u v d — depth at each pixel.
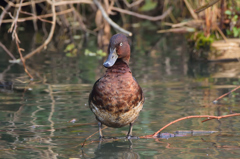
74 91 9.12
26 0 20.09
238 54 12.73
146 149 5.72
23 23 21.42
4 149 5.67
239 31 13.14
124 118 6.09
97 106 6.06
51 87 9.52
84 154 5.53
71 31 19.59
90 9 22.02
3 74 11.03
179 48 15.08
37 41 16.98
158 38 17.44
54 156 5.42
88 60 13.12
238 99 8.36
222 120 7.05
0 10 20.33
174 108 7.80
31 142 6.00
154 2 20.95
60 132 6.50
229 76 10.48
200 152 5.52
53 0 12.46
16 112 7.56
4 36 18.42
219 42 12.85
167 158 5.32
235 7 13.57
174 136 6.29
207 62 12.56
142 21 22.38
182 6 20.09
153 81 10.03
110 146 5.89
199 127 6.70
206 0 13.02
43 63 12.65
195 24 15.10
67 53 14.51
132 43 16.31
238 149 5.62
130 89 5.97
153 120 7.11
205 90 9.11
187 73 10.94
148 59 13.09
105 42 16.53
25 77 10.65
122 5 21.27
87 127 6.79
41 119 7.16
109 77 6.01
